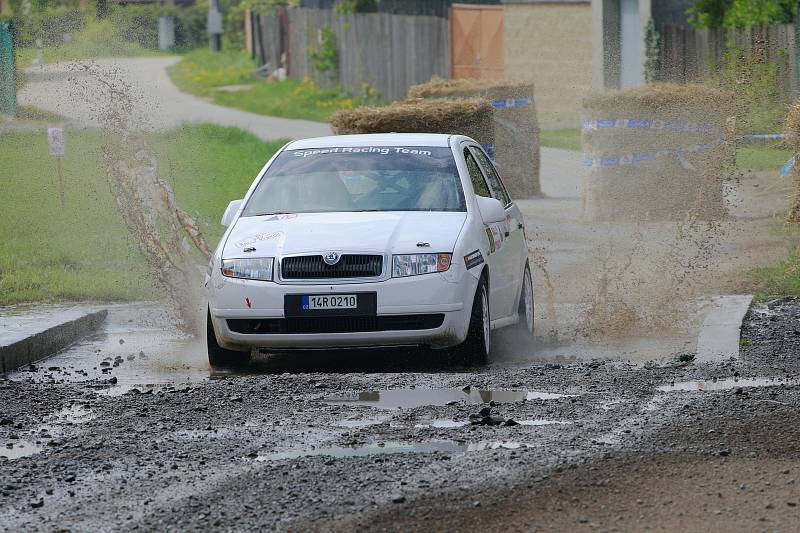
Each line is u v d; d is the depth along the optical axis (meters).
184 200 73.69
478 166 43.19
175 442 27.84
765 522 21.48
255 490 23.73
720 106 72.44
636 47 124.12
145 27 75.44
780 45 112.94
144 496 23.70
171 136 100.94
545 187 92.06
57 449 27.56
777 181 82.38
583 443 26.42
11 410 31.97
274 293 36.47
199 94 177.00
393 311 36.19
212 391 33.44
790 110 65.19
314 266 36.56
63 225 65.44
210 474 25.02
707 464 24.67
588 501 22.56
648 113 72.88
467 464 24.95
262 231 38.47
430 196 39.91
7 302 49.25
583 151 74.56
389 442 27.20
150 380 36.19
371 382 34.03
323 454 26.39
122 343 42.91
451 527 21.36
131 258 57.47
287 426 29.08
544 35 134.75
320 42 177.00
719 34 118.00
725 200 76.31
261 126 134.25
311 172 41.41
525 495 22.89
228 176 85.12
